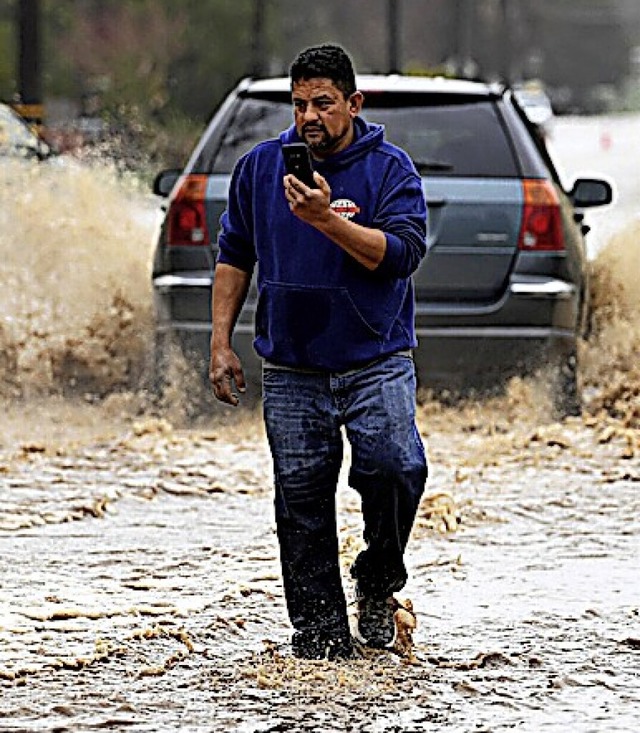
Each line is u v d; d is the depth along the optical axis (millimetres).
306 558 16844
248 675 16656
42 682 16516
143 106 104000
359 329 16438
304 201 15609
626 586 20359
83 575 20812
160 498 25812
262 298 16688
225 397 16781
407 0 183875
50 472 27547
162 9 115938
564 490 26359
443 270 30812
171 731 15094
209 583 20438
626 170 110625
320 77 16188
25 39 63062
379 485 16375
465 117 31562
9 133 49156
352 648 17078
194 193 31141
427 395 32688
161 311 31547
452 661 17188
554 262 30969
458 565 21438
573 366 31844
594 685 16453
